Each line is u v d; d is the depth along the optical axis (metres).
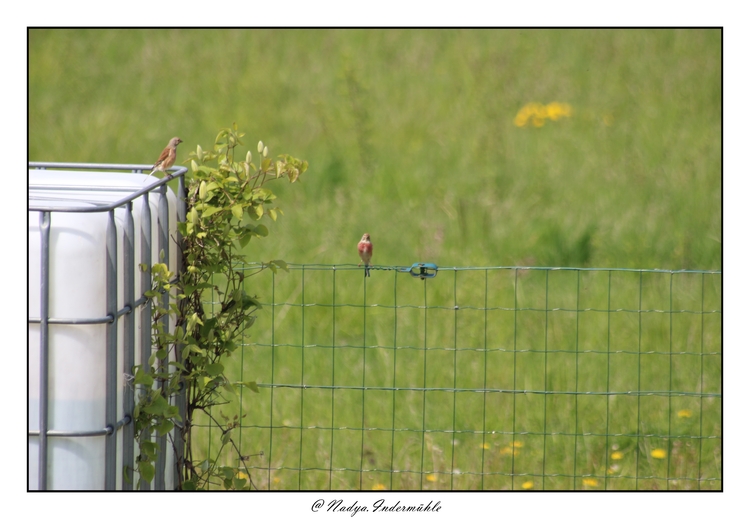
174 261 18.05
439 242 37.53
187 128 50.91
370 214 40.41
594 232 38.19
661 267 36.06
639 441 23.14
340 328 30.11
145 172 21.59
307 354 27.97
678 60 57.84
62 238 14.34
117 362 15.15
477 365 27.30
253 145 49.16
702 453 23.11
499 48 60.25
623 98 54.31
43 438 14.47
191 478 18.92
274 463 22.95
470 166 46.78
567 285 33.62
